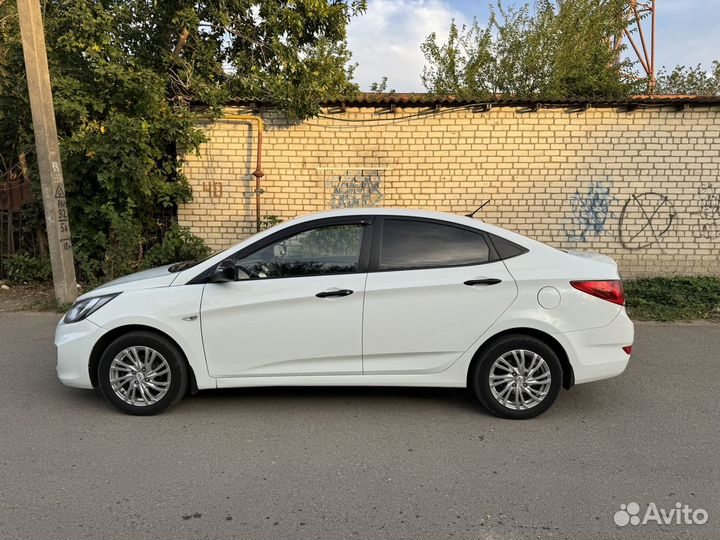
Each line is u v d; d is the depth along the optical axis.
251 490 3.07
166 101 8.68
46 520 2.77
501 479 3.21
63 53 8.22
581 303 3.95
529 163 8.88
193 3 8.41
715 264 8.93
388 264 4.02
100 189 8.66
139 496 3.00
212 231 9.17
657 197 8.84
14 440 3.67
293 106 8.38
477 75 14.22
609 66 13.48
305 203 9.12
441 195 9.02
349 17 9.18
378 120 8.90
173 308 3.94
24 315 7.30
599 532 2.71
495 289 3.94
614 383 4.90
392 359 4.01
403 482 3.17
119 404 4.05
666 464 3.39
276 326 3.96
